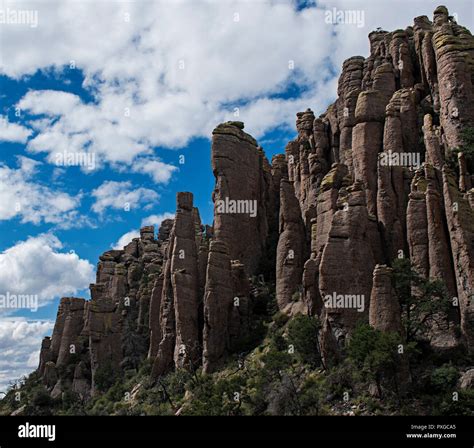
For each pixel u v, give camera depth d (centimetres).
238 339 8050
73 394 9312
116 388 8856
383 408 5544
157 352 9075
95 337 9794
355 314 6650
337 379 6053
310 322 6831
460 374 5791
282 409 5919
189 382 7525
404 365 5719
